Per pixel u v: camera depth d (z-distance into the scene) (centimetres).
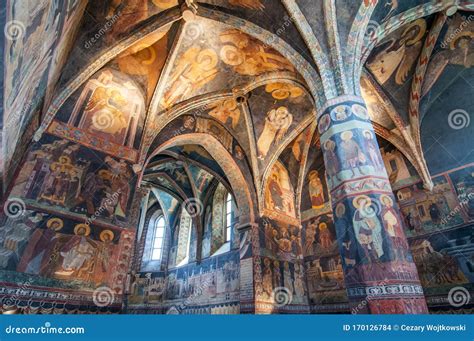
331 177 710
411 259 586
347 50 820
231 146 1427
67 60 891
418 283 565
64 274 813
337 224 663
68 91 941
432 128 1188
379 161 681
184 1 970
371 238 600
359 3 830
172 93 1183
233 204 1808
